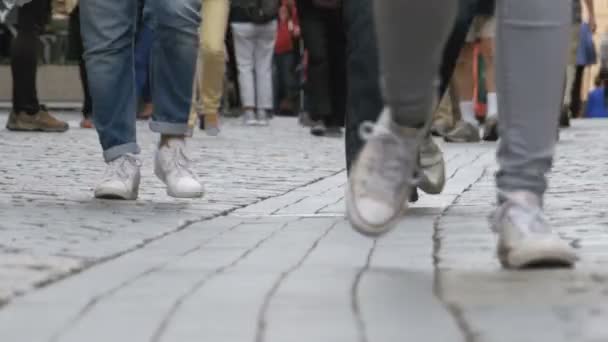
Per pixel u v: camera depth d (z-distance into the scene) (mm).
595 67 34812
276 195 7035
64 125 13438
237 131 15367
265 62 17344
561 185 7461
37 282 3465
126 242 4555
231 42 20016
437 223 5250
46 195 6547
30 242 4453
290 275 3625
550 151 3734
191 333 2707
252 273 3684
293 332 2695
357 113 5062
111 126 6301
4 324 2857
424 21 3404
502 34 3701
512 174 3730
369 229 3734
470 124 13062
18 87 13266
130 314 2963
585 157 10469
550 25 3670
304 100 17422
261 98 17375
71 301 3170
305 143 12773
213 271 3740
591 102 28297
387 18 3428
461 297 3129
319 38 13758
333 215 5805
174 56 6109
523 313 2873
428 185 5820
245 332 2707
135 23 6262
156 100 6199
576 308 2934
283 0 22641
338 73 13969
